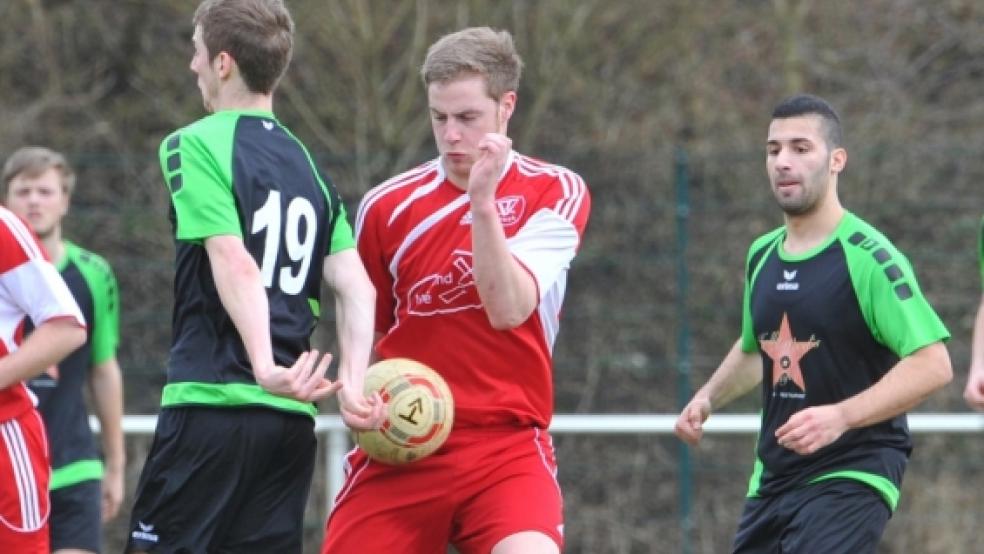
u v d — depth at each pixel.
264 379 15.63
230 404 16.66
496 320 17.31
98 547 27.33
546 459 18.83
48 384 26.88
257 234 16.72
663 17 57.06
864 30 56.91
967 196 44.38
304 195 17.23
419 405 17.95
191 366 16.81
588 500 42.81
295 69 54.78
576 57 56.19
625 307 41.94
